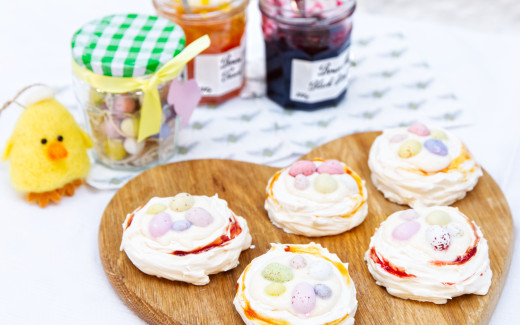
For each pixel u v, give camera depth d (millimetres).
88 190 676
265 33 726
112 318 588
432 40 847
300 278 565
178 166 680
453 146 661
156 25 670
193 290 589
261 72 796
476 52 832
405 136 664
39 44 828
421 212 611
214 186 666
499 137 731
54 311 588
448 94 770
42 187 651
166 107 670
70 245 632
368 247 623
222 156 704
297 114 748
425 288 579
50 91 647
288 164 702
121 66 623
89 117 668
